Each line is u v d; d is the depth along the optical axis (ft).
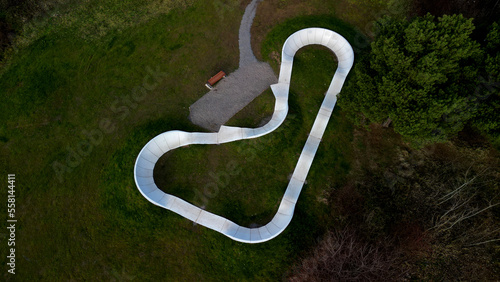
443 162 86.43
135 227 82.64
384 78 71.61
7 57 103.76
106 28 107.04
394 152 89.04
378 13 109.50
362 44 104.88
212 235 81.51
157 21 108.17
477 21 101.60
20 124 94.84
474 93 71.10
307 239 80.69
